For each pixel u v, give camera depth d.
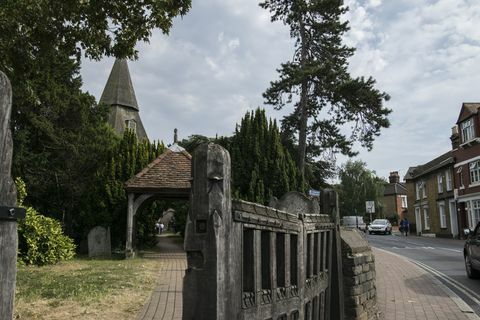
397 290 11.10
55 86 21.38
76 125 24.03
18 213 2.28
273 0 30.67
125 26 9.76
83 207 19.23
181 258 16.48
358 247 6.57
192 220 2.46
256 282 3.01
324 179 34.12
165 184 16.81
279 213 3.57
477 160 36.78
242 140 19.39
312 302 4.63
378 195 69.62
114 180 18.78
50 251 13.55
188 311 2.40
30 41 9.00
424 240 36.31
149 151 20.56
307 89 29.97
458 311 8.88
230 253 2.56
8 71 8.99
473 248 13.10
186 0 9.66
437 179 45.44
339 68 29.00
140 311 7.13
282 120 31.17
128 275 11.10
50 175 23.03
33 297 7.80
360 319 6.26
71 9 8.73
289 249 3.80
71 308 7.06
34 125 21.61
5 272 2.23
